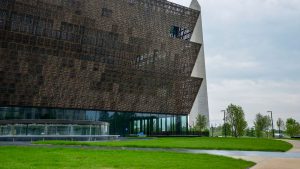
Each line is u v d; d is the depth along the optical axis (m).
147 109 86.00
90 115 77.69
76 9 72.88
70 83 72.62
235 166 17.80
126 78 80.94
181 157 21.66
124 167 16.06
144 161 18.75
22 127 47.62
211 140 53.62
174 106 90.88
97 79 76.31
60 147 30.14
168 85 88.69
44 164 16.38
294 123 98.50
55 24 70.31
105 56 77.25
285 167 17.56
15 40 65.81
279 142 48.97
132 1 81.31
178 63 89.56
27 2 67.12
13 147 28.00
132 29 81.38
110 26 77.81
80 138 50.09
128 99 82.06
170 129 91.50
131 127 84.00
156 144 38.03
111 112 81.19
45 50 69.12
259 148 34.16
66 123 50.72
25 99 67.69
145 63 83.69
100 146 33.50
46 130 49.06
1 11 64.62
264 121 101.38
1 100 65.25
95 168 15.45
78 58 73.31
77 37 73.00
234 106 93.50
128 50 80.69
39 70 68.62
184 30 92.50
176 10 89.31
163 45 86.81
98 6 75.94
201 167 16.78
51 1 69.75
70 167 15.51
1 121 46.81
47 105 70.38
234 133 94.06
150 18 84.44
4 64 65.00
